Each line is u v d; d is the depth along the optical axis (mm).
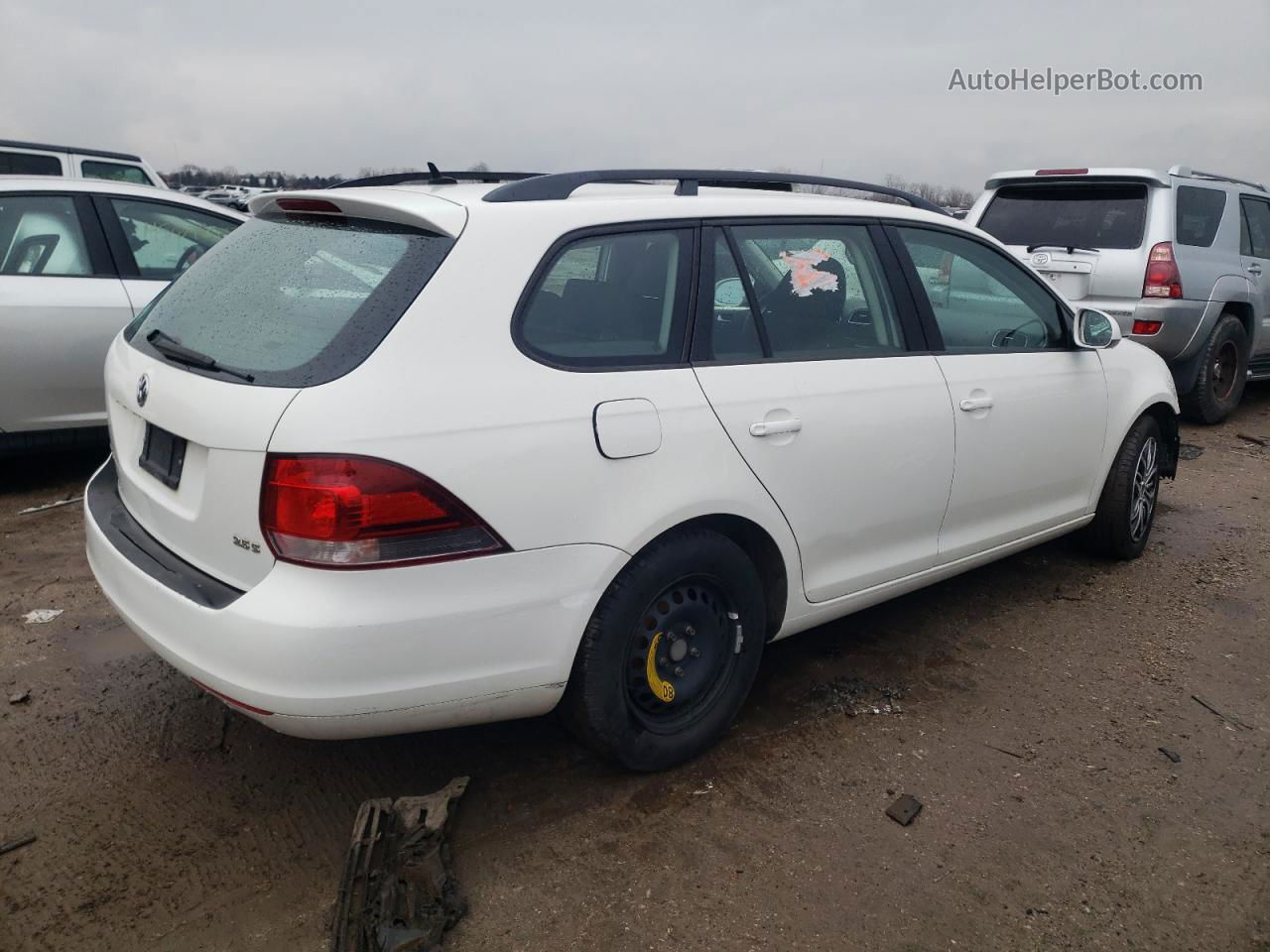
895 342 3436
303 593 2246
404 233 2553
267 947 2318
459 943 2328
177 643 2443
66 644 3754
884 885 2541
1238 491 6062
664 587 2766
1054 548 4977
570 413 2514
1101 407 4266
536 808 2826
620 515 2594
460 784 2768
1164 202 6961
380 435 2242
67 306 5246
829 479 3123
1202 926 2422
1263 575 4664
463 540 2350
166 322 2922
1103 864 2635
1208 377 7586
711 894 2496
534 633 2488
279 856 2629
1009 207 7703
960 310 3709
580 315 2645
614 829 2738
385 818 2547
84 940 2326
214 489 2375
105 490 3188
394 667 2309
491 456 2373
